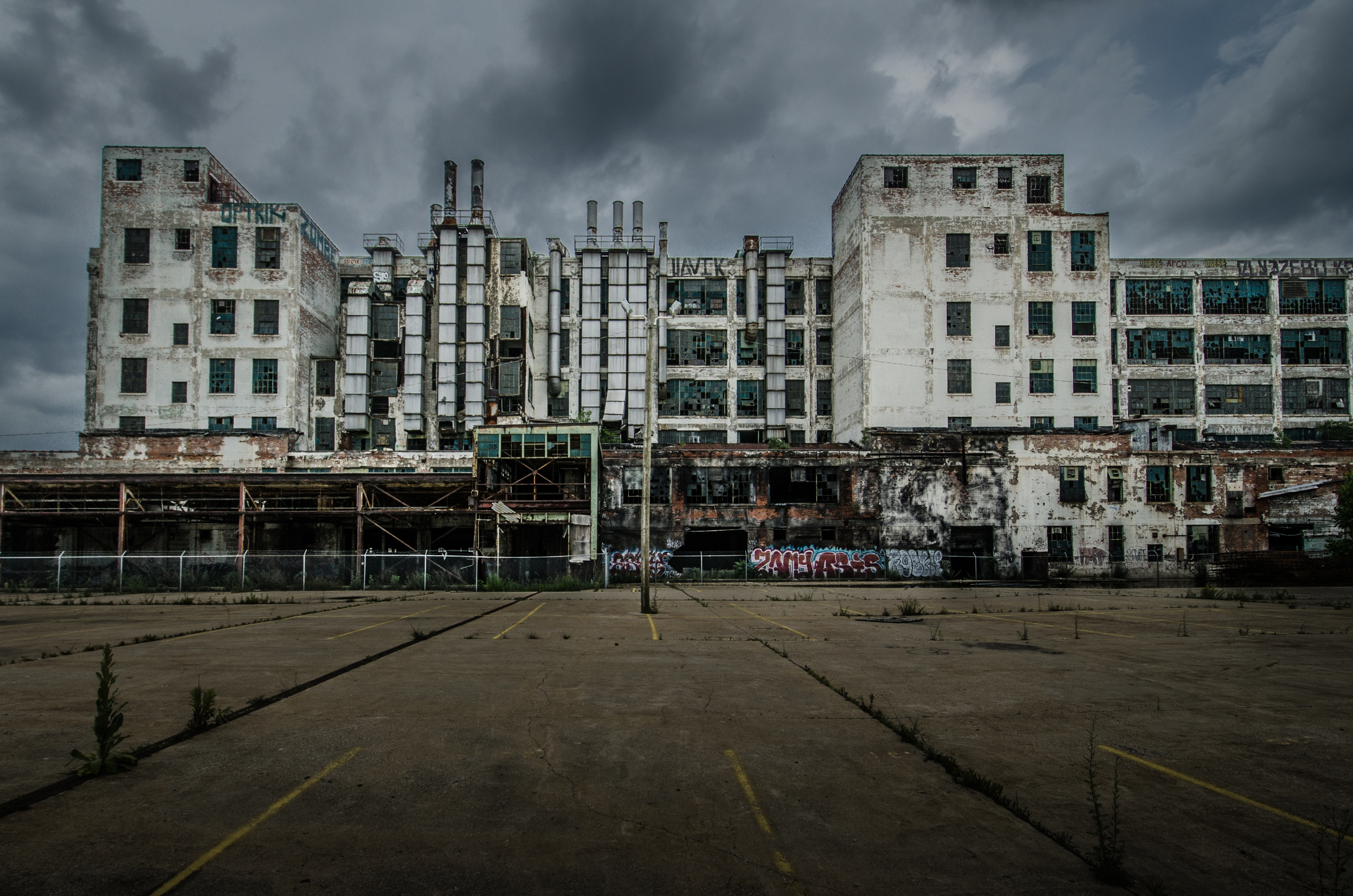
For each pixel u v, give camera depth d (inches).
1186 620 657.0
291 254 1879.9
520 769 207.6
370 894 135.9
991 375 1859.0
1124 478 1489.9
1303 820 172.9
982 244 1892.2
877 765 212.8
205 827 164.7
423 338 1936.5
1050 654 433.7
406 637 519.8
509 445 1384.1
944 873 145.9
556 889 138.6
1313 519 1432.1
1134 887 139.3
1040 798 186.2
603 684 333.7
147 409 1819.6
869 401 1854.1
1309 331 2022.6
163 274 1854.1
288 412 1831.9
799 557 1421.0
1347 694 313.1
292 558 1221.1
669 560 1423.5
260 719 262.8
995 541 1471.5
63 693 306.5
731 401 2046.0
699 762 215.0
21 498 1347.2
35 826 163.6
